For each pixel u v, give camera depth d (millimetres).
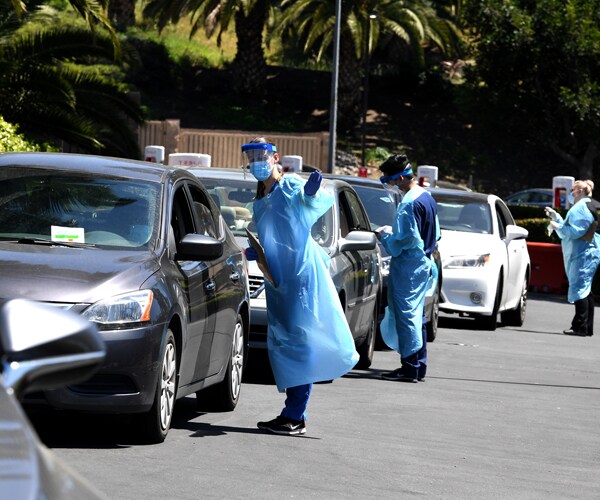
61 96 53938
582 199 43250
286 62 146500
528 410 24297
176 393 18172
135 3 138125
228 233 22344
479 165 129125
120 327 16281
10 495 4910
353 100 128750
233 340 21250
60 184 19047
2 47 52188
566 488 16438
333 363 19250
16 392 5750
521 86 124688
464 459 18188
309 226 19188
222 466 16234
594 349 38969
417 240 27516
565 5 120312
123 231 18344
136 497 13945
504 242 43875
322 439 19109
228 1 114000
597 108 118438
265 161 19125
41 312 6035
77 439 17391
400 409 23172
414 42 116188
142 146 98500
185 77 132250
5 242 17781
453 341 38562
